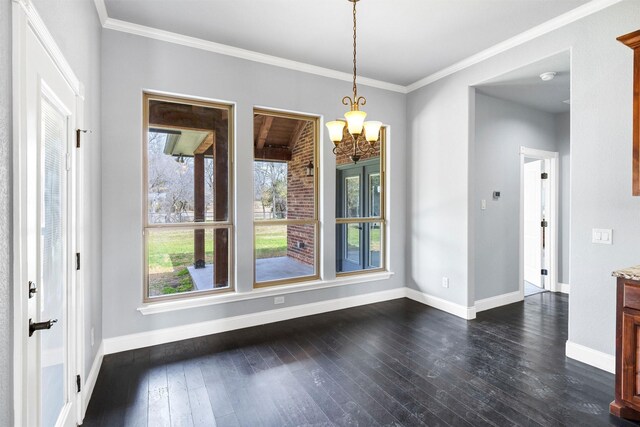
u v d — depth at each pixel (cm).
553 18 272
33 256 121
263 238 353
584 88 256
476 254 388
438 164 390
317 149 383
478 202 388
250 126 334
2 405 100
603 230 246
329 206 383
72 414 174
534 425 185
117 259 276
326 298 383
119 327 278
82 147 193
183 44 301
